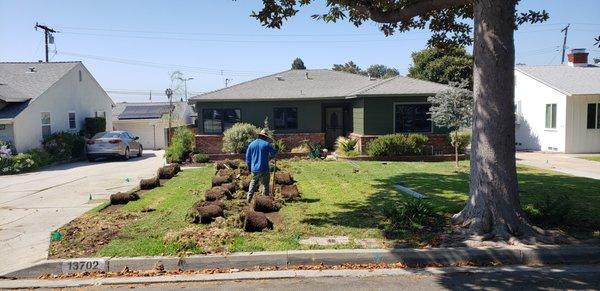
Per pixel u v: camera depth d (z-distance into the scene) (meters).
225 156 20.27
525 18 9.78
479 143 7.34
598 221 7.69
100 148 22.53
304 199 10.12
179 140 20.94
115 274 6.09
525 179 12.67
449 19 11.09
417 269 6.11
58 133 22.83
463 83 15.73
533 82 22.98
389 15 8.58
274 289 5.46
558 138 20.91
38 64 26.20
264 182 9.77
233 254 6.28
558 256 6.38
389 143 18.55
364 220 8.06
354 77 26.23
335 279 5.77
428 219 7.88
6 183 14.79
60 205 10.48
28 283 5.84
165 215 8.68
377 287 5.46
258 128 22.69
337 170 15.43
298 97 22.73
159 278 5.89
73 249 6.72
